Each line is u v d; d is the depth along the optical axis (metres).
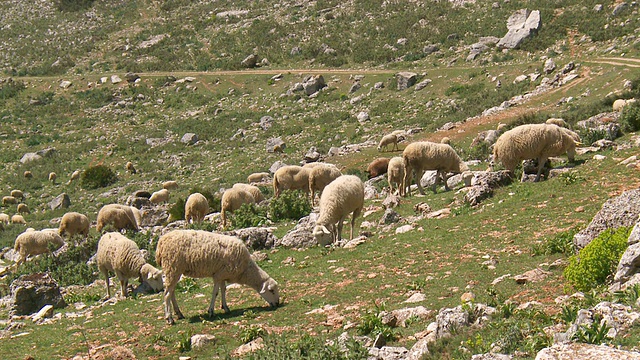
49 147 73.81
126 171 63.00
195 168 60.41
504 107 55.22
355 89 75.69
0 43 119.19
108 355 12.12
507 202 19.30
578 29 72.88
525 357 9.02
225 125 72.75
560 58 65.94
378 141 55.38
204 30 108.69
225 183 51.69
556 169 21.22
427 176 27.92
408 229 19.25
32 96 93.00
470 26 83.50
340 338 10.92
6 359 12.73
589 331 8.90
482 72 69.25
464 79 69.25
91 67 101.88
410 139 52.38
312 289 15.12
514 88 61.94
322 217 19.50
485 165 28.53
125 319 14.73
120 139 74.00
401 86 72.50
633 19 70.50
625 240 11.77
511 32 74.88
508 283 12.91
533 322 10.30
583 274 11.73
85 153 71.50
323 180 27.20
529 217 17.45
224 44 100.56
